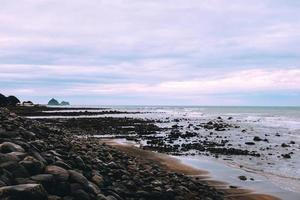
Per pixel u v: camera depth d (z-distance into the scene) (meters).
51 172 8.90
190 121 68.25
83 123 51.03
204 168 20.55
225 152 27.61
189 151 27.86
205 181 17.09
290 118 83.88
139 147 28.81
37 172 8.77
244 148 30.62
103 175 11.61
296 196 14.78
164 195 11.52
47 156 10.30
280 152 28.36
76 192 8.69
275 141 36.16
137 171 14.49
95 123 52.53
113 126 49.81
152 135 39.81
